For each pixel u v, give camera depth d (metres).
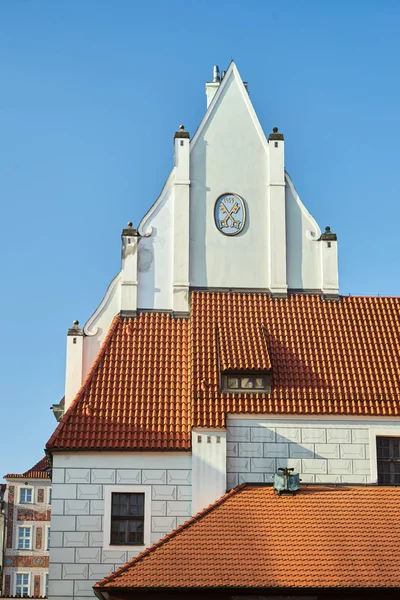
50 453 36.28
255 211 42.03
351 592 29.86
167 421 36.84
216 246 41.59
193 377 37.44
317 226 42.22
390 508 34.09
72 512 35.56
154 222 41.69
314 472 36.41
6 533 81.81
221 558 31.02
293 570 30.42
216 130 42.66
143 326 40.25
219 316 39.97
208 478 35.56
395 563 30.81
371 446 36.78
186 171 42.06
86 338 40.59
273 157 42.41
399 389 37.72
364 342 39.62
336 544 31.72
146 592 30.08
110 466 36.03
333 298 41.34
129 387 37.97
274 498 34.53
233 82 43.19
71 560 35.12
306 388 37.47
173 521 35.62
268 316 40.25
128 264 41.12
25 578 81.19
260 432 36.59
